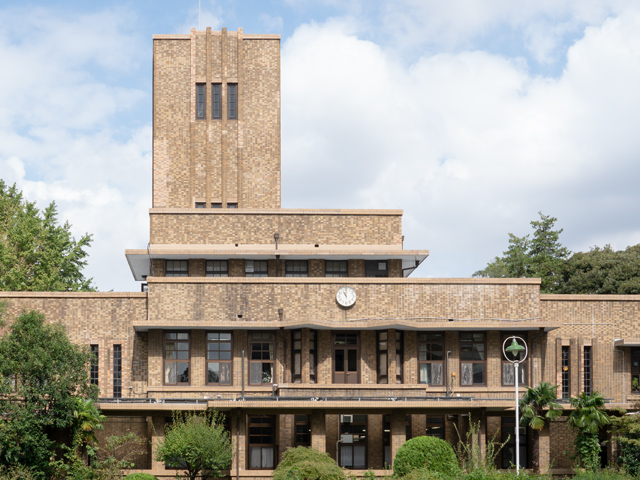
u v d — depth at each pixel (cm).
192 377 4234
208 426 3809
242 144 5122
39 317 3775
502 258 7219
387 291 4369
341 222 4816
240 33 5216
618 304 4550
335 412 3984
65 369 3669
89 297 4400
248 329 4294
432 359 4356
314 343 4297
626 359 4519
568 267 6931
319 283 4366
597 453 3969
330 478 3334
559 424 4394
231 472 3906
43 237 5797
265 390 4225
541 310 4497
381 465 4191
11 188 6022
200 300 4322
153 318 4297
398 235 4825
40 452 3559
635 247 7088
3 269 5494
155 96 5119
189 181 5059
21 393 3556
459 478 3106
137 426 4156
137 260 4812
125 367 4347
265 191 5091
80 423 3666
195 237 4753
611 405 4112
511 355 4388
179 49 5178
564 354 4525
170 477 3888
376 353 4331
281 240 4775
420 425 4284
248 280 4350
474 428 4034
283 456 3722
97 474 3447
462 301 4375
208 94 5141
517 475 3062
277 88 5194
